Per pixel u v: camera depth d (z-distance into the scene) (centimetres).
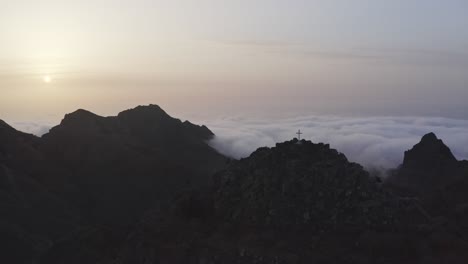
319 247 4078
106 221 10012
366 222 4262
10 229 8325
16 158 12112
